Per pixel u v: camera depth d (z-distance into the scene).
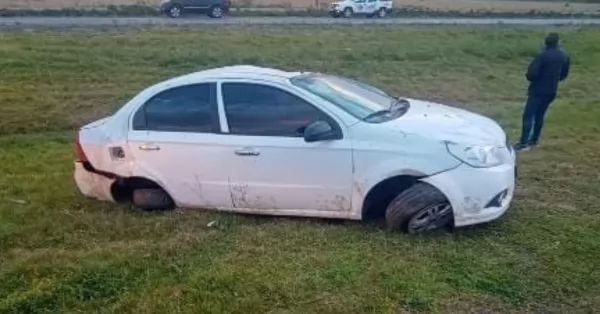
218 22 32.94
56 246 5.56
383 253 5.26
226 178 5.99
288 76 6.14
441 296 4.59
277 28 29.80
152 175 6.21
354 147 5.62
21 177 7.87
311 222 5.96
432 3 51.28
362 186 5.64
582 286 4.77
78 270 4.95
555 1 57.06
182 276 4.92
